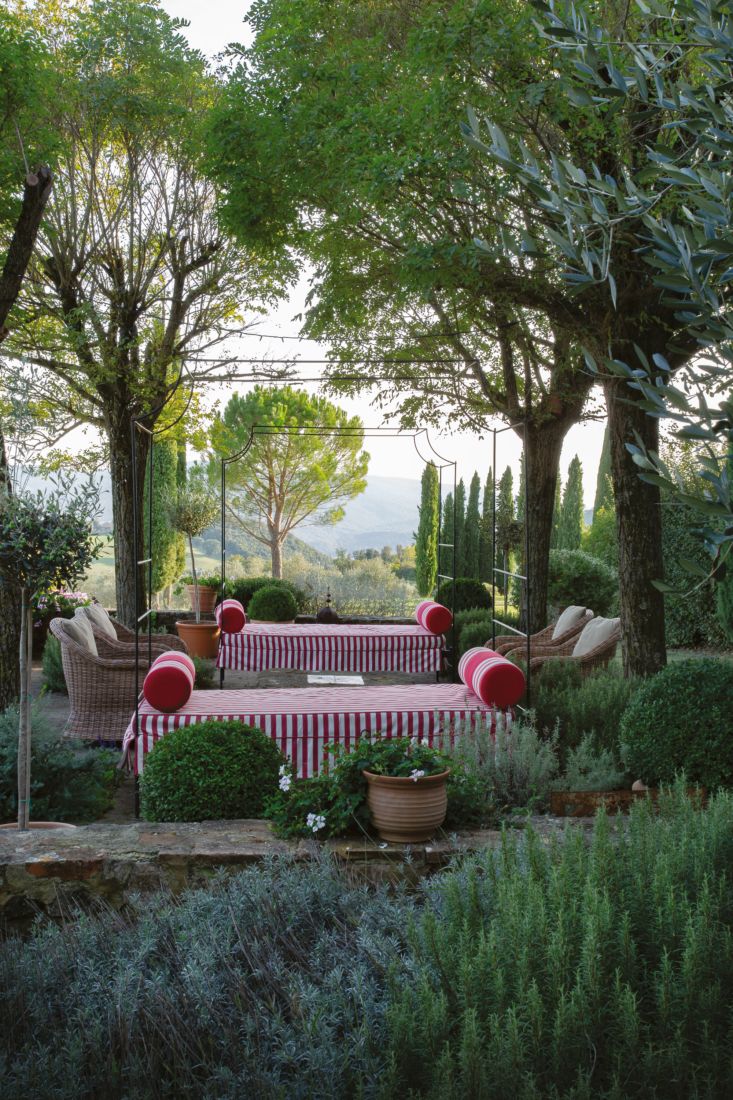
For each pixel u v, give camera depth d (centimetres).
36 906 362
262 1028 252
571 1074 206
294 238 913
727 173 184
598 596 1453
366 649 1118
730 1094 201
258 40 823
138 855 367
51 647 1053
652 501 752
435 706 647
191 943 289
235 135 820
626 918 232
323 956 286
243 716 616
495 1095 200
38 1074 242
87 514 466
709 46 186
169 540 2009
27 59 877
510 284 725
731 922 257
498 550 2031
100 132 1073
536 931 238
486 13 598
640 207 201
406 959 268
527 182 215
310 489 2367
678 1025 208
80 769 588
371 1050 230
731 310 192
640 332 716
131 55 1042
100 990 275
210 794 474
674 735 520
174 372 1180
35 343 1075
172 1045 247
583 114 589
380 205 713
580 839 287
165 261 1151
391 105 685
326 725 619
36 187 554
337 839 385
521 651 849
